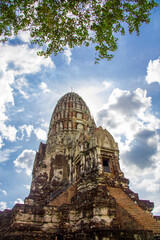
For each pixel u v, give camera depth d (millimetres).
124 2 11203
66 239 20547
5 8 10977
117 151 29547
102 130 31141
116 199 22453
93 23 12008
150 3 11359
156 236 16297
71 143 40312
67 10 11391
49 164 39406
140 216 19484
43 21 11664
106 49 13312
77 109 51656
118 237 16172
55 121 49031
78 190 26188
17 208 22953
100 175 24922
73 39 12766
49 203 28812
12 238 19938
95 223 19266
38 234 21125
